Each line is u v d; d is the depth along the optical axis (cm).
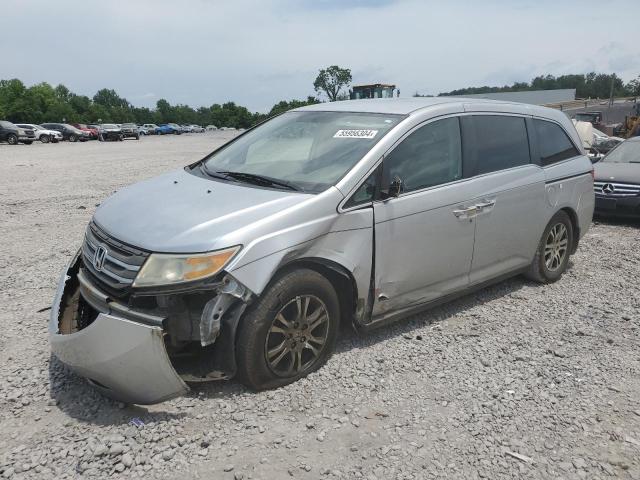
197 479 277
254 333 335
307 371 372
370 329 409
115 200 403
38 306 496
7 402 340
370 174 391
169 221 342
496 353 420
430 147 437
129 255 326
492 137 494
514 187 498
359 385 366
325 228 362
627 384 382
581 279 605
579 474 290
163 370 312
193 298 330
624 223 925
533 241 538
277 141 455
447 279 454
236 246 323
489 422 332
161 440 305
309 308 365
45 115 8938
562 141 583
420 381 376
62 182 1389
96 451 291
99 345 313
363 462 293
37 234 781
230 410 332
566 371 397
